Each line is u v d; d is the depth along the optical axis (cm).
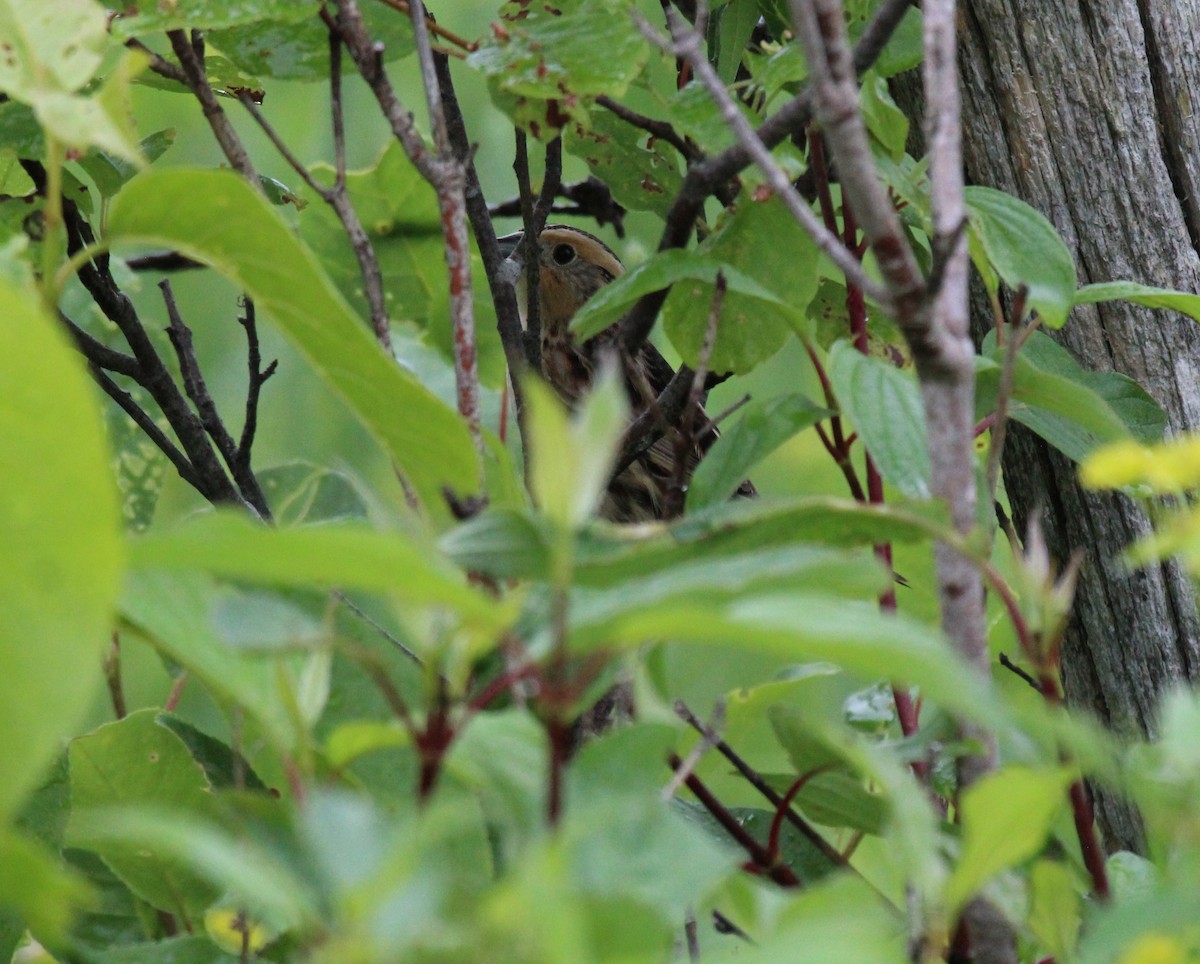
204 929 351
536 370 519
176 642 250
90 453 202
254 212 259
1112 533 496
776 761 674
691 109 411
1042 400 378
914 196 385
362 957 179
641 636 204
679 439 396
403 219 653
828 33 284
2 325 197
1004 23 499
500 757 243
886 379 352
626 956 205
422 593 206
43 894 204
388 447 289
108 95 264
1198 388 496
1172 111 496
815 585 227
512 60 411
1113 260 498
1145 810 266
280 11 388
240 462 494
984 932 287
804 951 189
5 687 210
